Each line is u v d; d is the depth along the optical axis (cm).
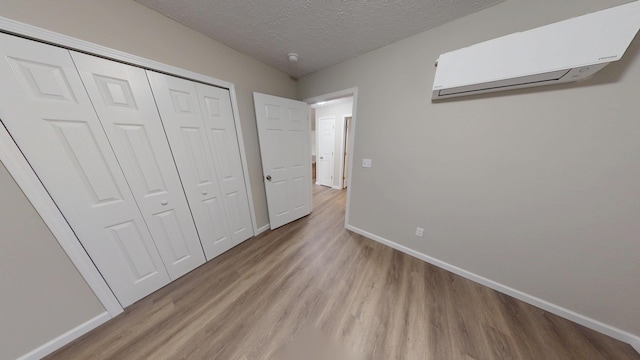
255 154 215
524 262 136
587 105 103
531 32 97
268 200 233
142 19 122
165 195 147
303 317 128
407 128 170
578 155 109
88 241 116
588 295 118
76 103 106
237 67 182
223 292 149
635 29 79
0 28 83
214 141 174
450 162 154
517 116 122
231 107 184
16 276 95
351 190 228
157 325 124
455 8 122
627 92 94
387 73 172
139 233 138
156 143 138
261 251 201
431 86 151
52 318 107
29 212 96
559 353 106
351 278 163
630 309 108
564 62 91
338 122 416
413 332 118
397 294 146
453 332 118
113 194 123
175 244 158
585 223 112
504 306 135
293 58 187
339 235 232
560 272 124
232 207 200
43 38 93
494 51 107
